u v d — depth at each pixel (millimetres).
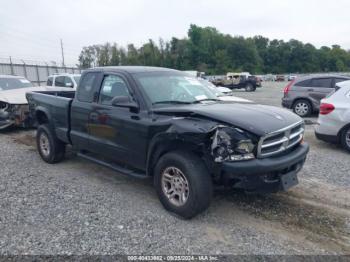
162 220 3926
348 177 5402
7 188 5031
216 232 3641
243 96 24859
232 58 109625
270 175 3709
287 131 3875
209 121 3758
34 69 33688
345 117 6855
